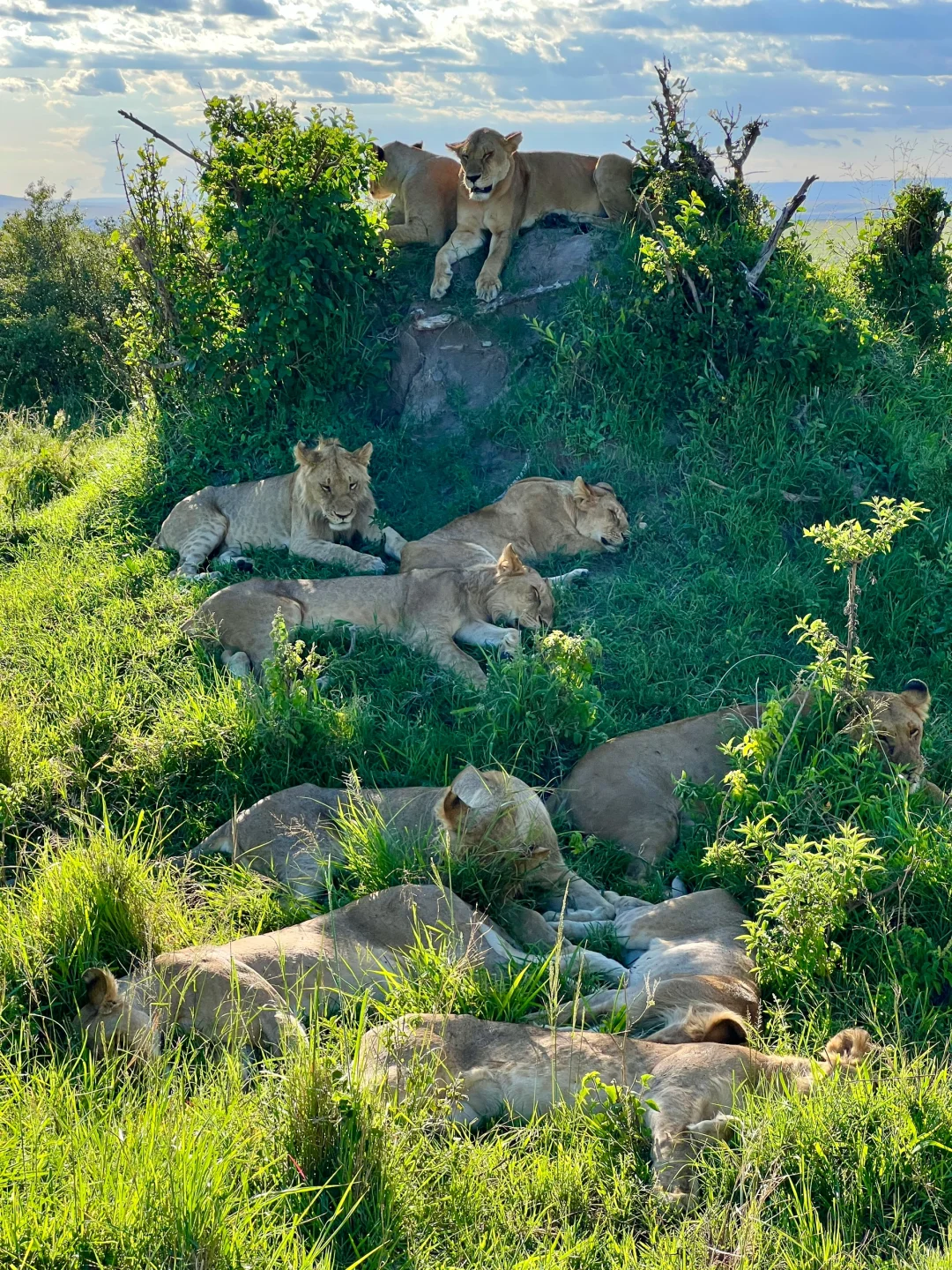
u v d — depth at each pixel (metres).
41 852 8.52
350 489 13.02
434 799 8.73
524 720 9.98
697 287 13.83
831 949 7.27
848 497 12.91
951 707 10.71
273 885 8.27
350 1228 5.12
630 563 12.77
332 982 7.07
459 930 7.47
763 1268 4.91
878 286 16.69
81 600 12.50
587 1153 5.61
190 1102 5.61
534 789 8.58
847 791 8.59
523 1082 6.21
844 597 11.89
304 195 14.58
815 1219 5.10
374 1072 5.93
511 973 7.13
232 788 9.55
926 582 11.81
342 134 14.88
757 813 8.56
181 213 16.30
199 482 14.73
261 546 13.60
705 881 8.48
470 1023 6.51
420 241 16.25
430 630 11.45
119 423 19.05
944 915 7.61
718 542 12.70
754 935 7.42
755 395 13.48
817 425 13.33
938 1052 6.62
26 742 9.72
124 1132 5.18
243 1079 6.13
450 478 14.03
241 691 10.20
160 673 11.05
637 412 13.73
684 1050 6.07
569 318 14.46
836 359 13.62
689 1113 5.74
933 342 16.52
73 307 26.89
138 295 16.88
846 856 7.24
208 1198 4.73
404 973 7.11
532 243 15.48
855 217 17.12
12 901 7.59
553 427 13.96
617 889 8.70
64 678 10.77
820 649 9.21
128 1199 4.72
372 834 8.29
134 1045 6.20
